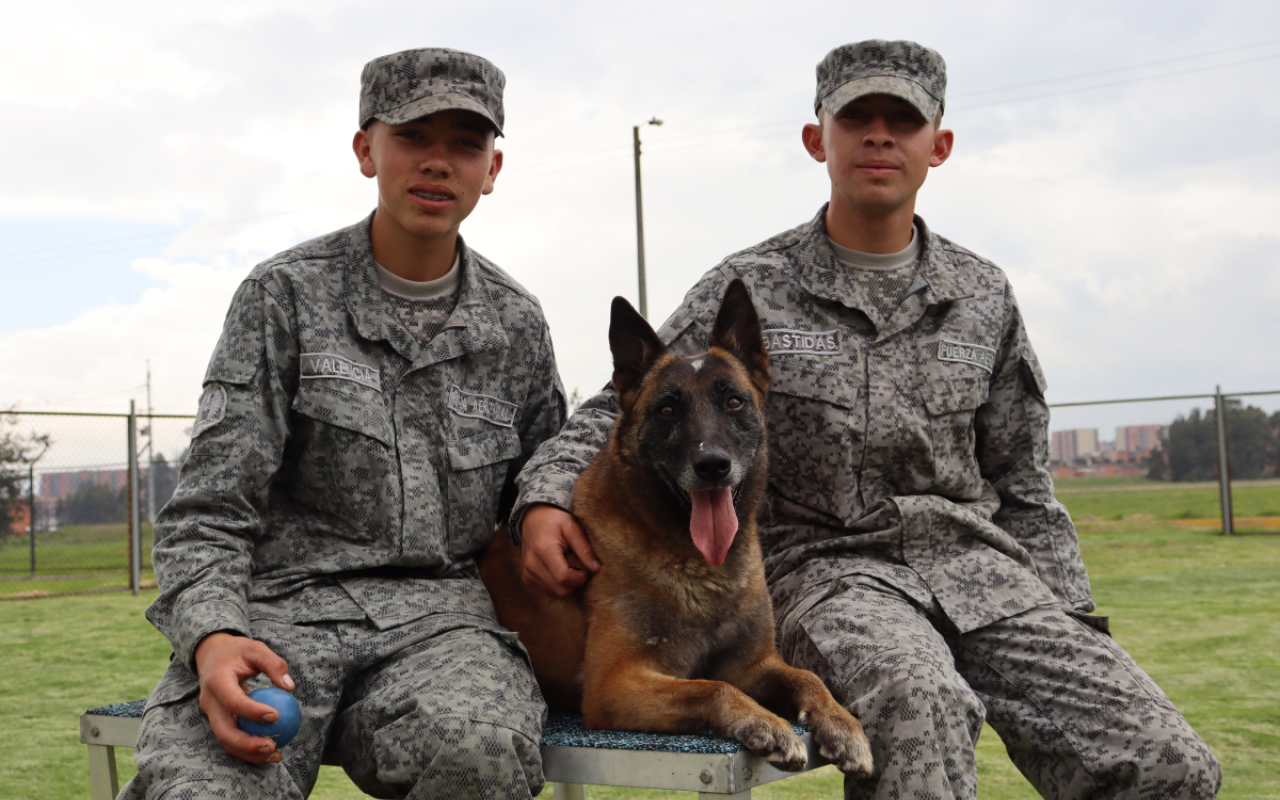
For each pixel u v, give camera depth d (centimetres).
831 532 328
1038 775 300
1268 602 829
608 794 427
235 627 229
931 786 240
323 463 277
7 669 674
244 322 273
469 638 259
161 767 216
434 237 292
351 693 260
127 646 770
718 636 284
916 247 347
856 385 319
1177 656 618
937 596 305
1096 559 1231
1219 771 270
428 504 283
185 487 259
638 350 308
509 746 225
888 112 325
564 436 320
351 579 274
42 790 404
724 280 343
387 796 247
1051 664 294
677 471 274
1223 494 1573
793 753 224
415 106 278
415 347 290
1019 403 347
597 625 280
